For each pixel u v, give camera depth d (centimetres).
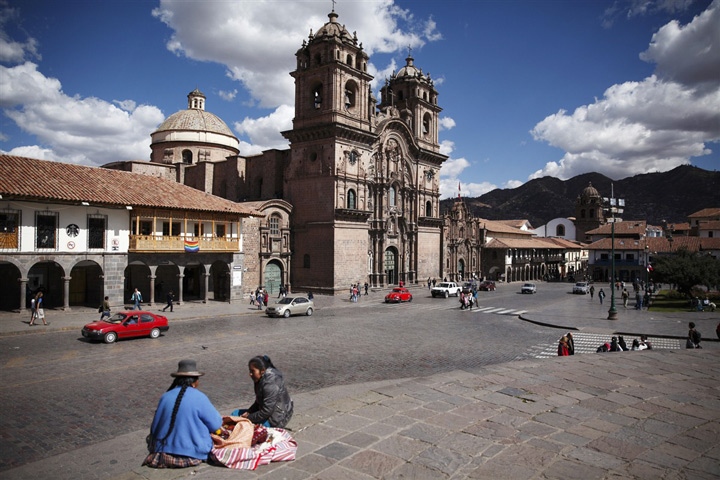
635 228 9725
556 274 11219
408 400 1003
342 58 5606
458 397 1026
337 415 909
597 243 9350
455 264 8275
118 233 3562
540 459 723
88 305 3756
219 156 7112
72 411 1384
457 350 2422
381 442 779
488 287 7025
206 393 1581
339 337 2752
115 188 3647
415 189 6862
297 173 5803
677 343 2748
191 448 685
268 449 705
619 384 1161
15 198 3005
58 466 805
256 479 650
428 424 862
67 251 3306
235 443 704
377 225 6216
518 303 5134
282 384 788
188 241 3916
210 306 4069
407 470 679
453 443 778
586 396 1053
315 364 2048
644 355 1521
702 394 1088
